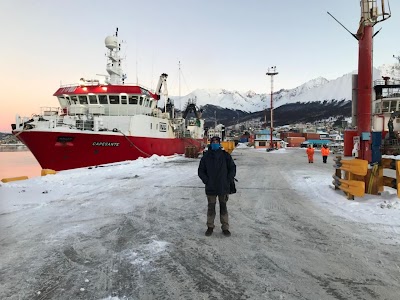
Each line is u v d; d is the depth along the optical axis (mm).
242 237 5125
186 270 3822
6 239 5000
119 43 27281
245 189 10219
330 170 16891
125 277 3627
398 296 3182
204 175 5223
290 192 9641
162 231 5473
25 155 86438
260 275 3680
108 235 5230
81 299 3135
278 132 137250
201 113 47000
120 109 24000
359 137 10344
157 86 34094
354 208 7125
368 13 9867
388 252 4402
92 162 19969
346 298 3137
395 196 7629
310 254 4352
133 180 12227
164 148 27906
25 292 3277
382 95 36625
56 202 7949
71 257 4246
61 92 24094
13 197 8547
